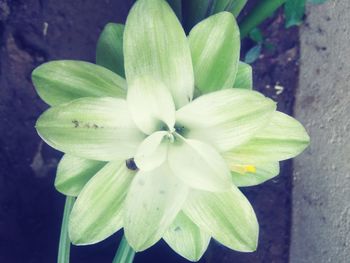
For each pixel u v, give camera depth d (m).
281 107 0.39
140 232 0.19
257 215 0.39
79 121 0.18
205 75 0.20
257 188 0.39
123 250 0.24
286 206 0.39
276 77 0.39
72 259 0.39
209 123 0.18
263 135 0.20
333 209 0.33
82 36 0.38
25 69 0.38
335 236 0.33
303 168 0.37
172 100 0.17
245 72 0.21
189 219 0.21
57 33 0.38
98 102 0.18
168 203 0.19
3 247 0.39
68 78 0.19
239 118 0.18
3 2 0.36
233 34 0.19
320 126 0.35
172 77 0.19
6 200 0.39
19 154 0.39
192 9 0.25
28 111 0.39
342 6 0.32
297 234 0.38
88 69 0.19
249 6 0.38
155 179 0.19
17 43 0.37
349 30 0.31
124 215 0.19
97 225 0.20
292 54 0.38
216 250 0.39
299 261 0.37
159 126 0.19
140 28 0.18
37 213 0.39
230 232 0.20
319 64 0.35
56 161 0.39
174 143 0.19
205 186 0.18
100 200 0.20
